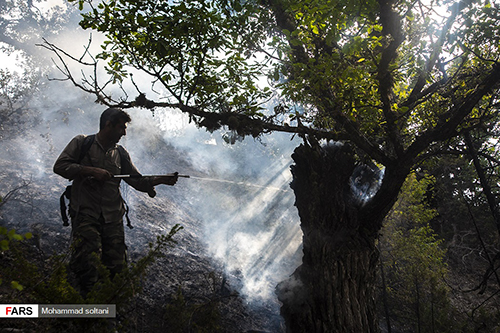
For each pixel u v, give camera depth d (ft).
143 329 10.44
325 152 11.69
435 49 11.83
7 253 10.28
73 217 9.43
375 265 11.48
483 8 10.79
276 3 10.70
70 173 9.37
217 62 10.50
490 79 10.26
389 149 13.03
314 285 10.49
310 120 11.96
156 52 9.96
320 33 10.66
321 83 10.03
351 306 10.32
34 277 6.61
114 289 6.92
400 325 17.08
